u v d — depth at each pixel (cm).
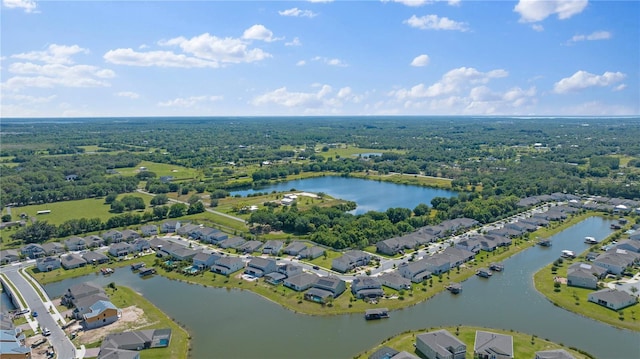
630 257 18962
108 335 13138
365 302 15588
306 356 12369
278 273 18025
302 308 15262
